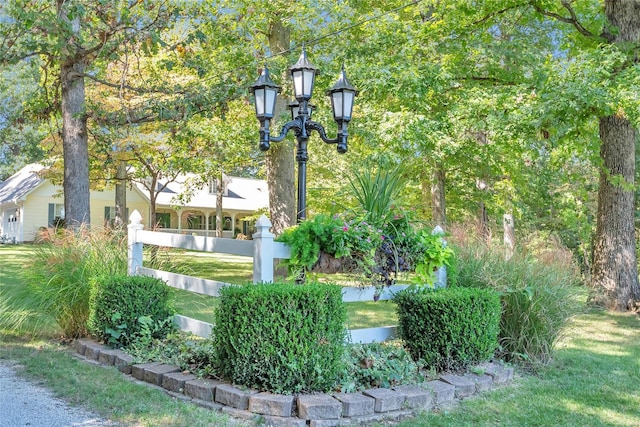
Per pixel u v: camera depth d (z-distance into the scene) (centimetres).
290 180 1157
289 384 330
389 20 1004
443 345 402
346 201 1323
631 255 820
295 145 1127
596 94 692
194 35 841
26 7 747
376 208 439
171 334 474
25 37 766
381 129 928
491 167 1231
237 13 1066
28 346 490
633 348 560
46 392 355
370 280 414
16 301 509
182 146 1195
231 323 344
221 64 1064
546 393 391
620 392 399
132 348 448
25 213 2300
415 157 1094
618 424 331
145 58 1127
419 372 393
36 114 932
